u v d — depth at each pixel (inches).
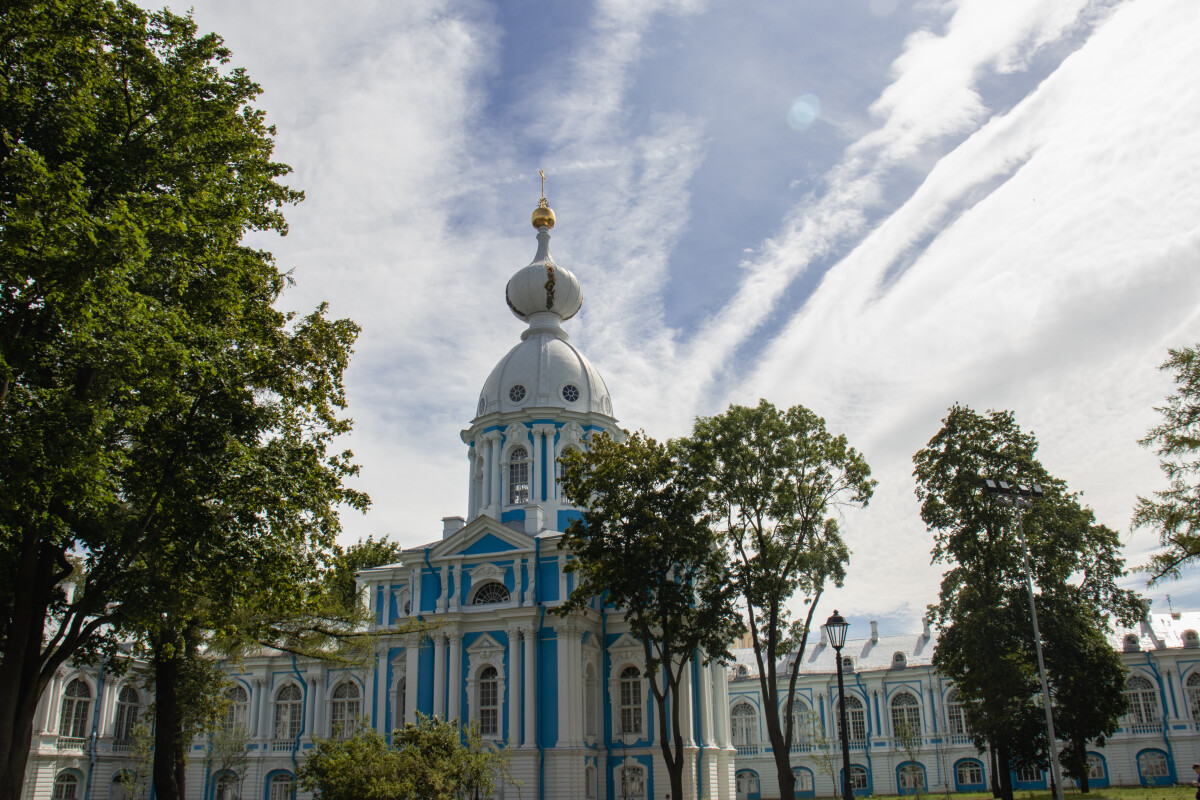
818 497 1652.3
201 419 999.6
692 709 2070.6
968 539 1818.4
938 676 3061.0
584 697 1980.8
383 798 1193.4
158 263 909.2
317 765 1256.2
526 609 1987.0
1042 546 1795.0
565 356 2445.9
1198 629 2987.2
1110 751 2829.7
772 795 3176.7
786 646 1638.8
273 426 1066.1
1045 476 1841.8
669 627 1589.6
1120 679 1870.1
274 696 2379.4
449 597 2101.4
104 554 978.1
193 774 2343.8
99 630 1310.3
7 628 960.9
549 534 2122.3
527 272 2549.2
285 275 1151.6
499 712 1966.0
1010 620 1768.0
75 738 2315.5
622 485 1612.9
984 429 1873.8
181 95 988.6
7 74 869.2
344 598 1497.3
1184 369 1312.7
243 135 1040.2
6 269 785.6
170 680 1280.8
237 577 1013.2
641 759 1984.5
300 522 1083.3
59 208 774.5
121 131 958.4
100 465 816.9
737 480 1612.9
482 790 1421.0
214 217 987.3
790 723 1571.1
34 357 859.4
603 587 1589.6
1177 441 1296.8
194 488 959.0
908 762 3034.0
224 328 1006.4
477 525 2121.1
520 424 2335.1
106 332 823.7
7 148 848.9
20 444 767.7
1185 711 2792.8
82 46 916.0
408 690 2059.5
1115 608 1934.1
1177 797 1865.2
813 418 1657.2
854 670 3206.2
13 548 933.8
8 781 860.0
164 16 1031.0
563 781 1878.7
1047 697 1192.2
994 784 2012.8
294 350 1130.0
